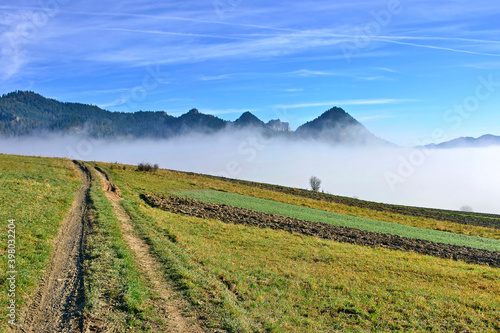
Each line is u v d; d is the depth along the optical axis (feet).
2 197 91.71
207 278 56.54
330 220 157.79
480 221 238.89
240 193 234.17
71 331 35.12
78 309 39.93
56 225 75.82
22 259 52.01
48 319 37.70
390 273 77.25
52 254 58.49
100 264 54.03
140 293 44.62
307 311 51.88
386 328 48.26
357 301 57.11
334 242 107.45
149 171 269.44
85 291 43.91
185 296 46.88
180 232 93.40
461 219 244.01
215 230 104.12
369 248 104.12
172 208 136.15
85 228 77.82
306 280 65.82
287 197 248.11
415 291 64.85
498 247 131.23
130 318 38.63
